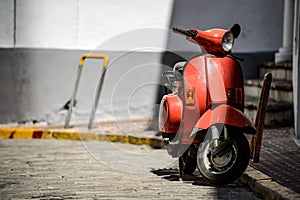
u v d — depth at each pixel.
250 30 22.03
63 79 21.25
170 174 13.11
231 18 21.92
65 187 11.62
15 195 10.95
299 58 16.59
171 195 10.97
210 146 11.71
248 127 11.46
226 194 11.15
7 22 20.81
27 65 21.02
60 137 19.09
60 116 21.31
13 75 20.94
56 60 21.16
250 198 10.88
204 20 21.81
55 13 21.06
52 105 21.25
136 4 21.50
